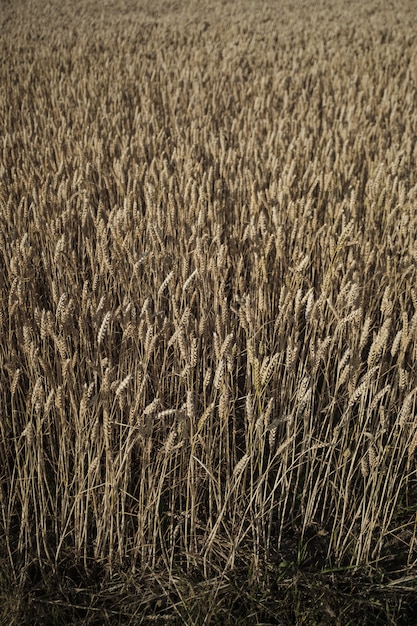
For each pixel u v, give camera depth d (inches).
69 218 187.3
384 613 114.0
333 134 294.5
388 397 144.3
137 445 138.4
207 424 127.6
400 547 126.2
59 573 119.5
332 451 124.1
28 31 687.7
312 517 127.1
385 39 606.2
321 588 115.0
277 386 137.6
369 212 195.6
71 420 131.0
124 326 124.4
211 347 154.1
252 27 694.5
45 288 183.3
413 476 138.4
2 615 109.2
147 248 177.2
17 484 127.4
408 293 163.3
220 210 199.8
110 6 868.6
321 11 798.5
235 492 117.3
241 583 116.9
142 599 113.0
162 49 577.6
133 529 122.6
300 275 146.3
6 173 229.9
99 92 409.1
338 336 144.8
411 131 309.4
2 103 377.4
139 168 239.5
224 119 323.9
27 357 123.4
